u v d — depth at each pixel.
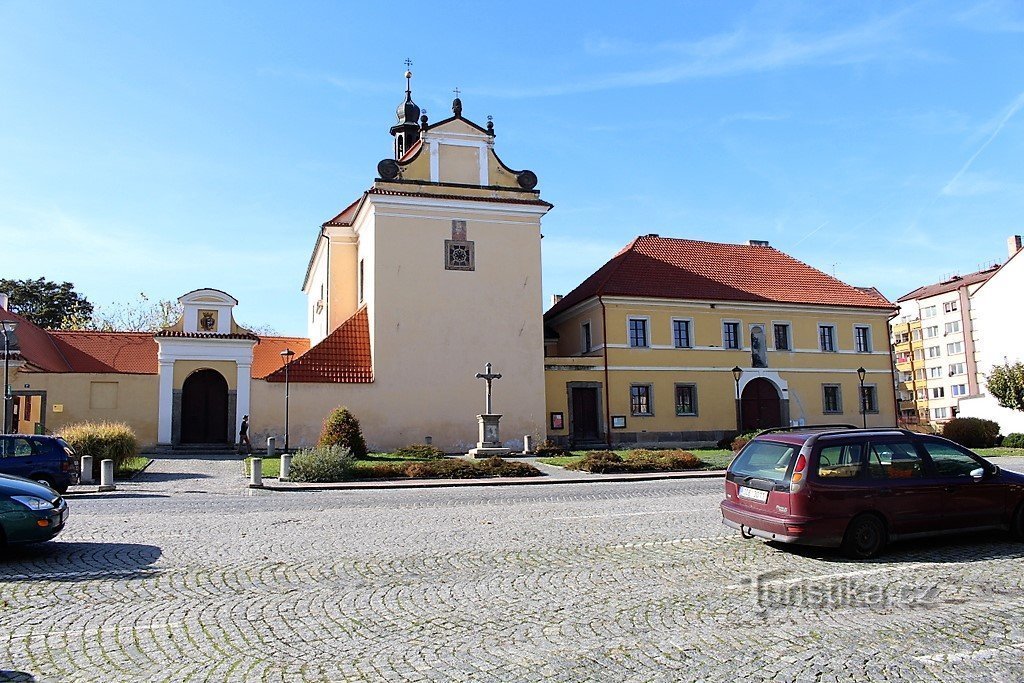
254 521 13.92
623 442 38.44
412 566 9.98
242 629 7.27
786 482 10.19
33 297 62.91
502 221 36.53
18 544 10.88
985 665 6.15
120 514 14.86
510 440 35.22
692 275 42.16
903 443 10.74
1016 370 41.41
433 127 36.47
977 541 11.12
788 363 42.28
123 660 6.44
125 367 37.00
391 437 33.88
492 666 6.22
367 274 36.53
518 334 36.00
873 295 45.81
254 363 41.62
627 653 6.51
